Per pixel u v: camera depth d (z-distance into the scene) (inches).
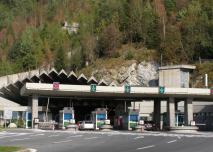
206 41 5482.3
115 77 5054.1
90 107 3225.9
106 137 1421.0
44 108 2883.9
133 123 2581.2
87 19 7234.3
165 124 2866.6
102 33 6107.3
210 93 2650.1
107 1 7199.8
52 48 6702.8
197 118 3464.6
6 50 7066.9
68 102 3122.5
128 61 5182.1
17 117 2822.3
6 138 1365.7
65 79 3139.8
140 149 892.6
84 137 1417.3
